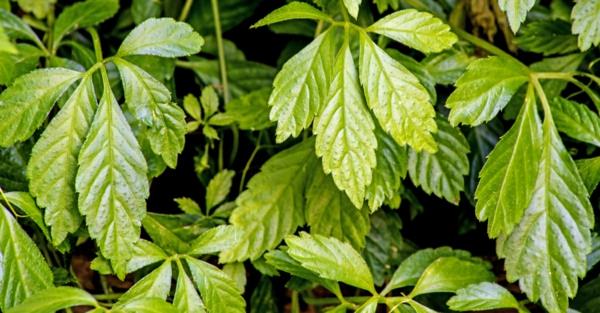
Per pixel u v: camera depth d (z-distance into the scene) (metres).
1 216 0.50
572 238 0.53
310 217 0.56
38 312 0.49
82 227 0.54
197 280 0.52
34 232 0.57
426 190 0.56
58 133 0.50
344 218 0.56
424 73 0.55
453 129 0.56
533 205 0.53
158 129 0.51
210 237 0.53
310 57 0.51
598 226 0.58
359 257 0.53
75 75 0.51
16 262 0.50
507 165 0.52
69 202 0.51
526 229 0.53
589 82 0.58
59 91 0.50
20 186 0.54
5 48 0.45
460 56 0.57
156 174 0.56
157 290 0.51
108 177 0.50
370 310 0.52
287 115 0.51
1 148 0.54
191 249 0.53
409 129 0.50
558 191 0.53
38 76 0.50
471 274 0.54
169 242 0.55
